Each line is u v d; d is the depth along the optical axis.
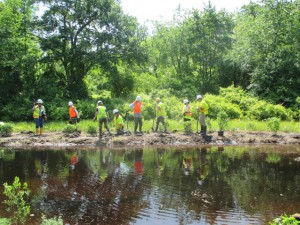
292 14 31.62
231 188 9.60
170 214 7.72
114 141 17.22
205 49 34.69
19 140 17.47
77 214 7.74
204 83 34.66
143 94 31.02
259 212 7.84
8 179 10.62
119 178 10.66
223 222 7.27
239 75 35.81
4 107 26.92
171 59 38.62
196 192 9.26
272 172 11.39
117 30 30.41
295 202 8.48
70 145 16.98
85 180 10.45
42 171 11.59
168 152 15.13
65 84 31.45
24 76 28.34
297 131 20.44
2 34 27.81
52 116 25.86
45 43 28.95
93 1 29.50
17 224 7.17
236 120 23.41
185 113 19.20
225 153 14.87
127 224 7.19
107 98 28.56
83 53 29.78
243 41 33.56
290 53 30.22
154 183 10.09
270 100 29.08
